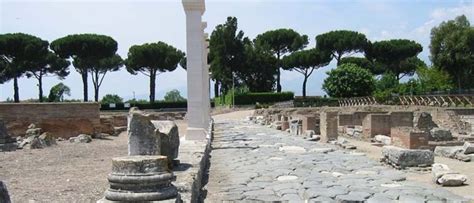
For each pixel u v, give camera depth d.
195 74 18.34
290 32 85.25
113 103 69.75
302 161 14.88
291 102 66.62
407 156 13.16
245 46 81.88
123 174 6.55
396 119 24.22
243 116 55.62
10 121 25.36
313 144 20.75
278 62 85.69
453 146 16.89
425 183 10.98
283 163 14.45
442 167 11.80
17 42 61.62
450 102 41.22
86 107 27.72
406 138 17.77
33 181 10.95
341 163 14.38
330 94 66.06
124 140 26.73
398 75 81.56
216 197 9.73
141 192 6.49
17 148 20.30
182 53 78.12
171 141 10.45
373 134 23.33
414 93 57.91
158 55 73.50
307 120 26.33
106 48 68.31
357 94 63.91
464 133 24.77
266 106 66.12
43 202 8.45
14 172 12.71
